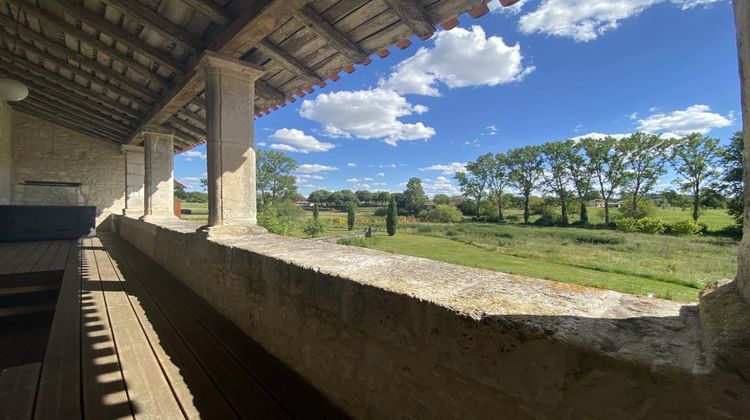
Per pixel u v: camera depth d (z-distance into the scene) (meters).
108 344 2.08
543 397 0.78
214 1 2.51
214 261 2.68
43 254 5.05
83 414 1.40
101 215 8.84
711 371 0.58
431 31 2.26
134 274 3.90
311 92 3.63
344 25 2.44
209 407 1.46
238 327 2.33
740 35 0.65
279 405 1.47
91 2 2.91
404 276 1.34
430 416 1.04
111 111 6.06
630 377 0.65
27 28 3.66
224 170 3.00
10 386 1.60
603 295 1.04
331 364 1.46
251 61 3.23
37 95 6.35
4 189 7.25
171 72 3.90
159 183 5.88
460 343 0.95
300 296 1.64
